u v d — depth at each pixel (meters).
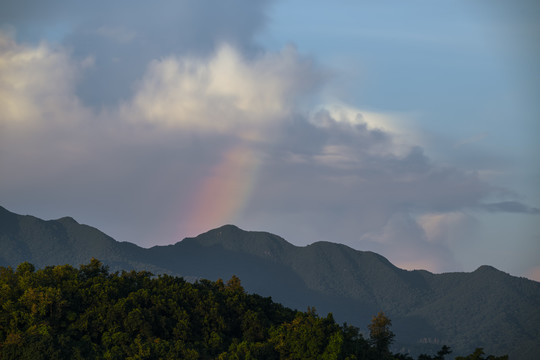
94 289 188.62
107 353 161.88
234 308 199.75
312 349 174.75
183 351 169.00
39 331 162.88
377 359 189.25
